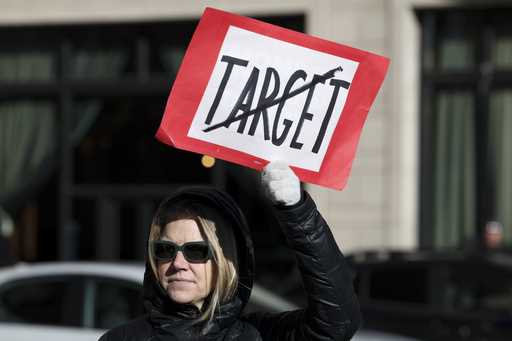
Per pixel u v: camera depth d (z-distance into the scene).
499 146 25.17
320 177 6.77
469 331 16.11
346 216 24.97
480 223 25.14
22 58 28.05
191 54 6.80
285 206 6.11
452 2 24.81
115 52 27.52
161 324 6.37
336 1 25.38
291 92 6.80
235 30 6.82
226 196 6.48
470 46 25.30
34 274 14.89
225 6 26.17
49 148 27.92
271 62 6.82
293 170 6.77
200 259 6.36
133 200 27.39
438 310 16.52
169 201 6.51
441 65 25.36
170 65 27.08
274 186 6.09
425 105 25.42
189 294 6.35
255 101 6.79
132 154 27.45
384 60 6.82
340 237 24.97
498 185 25.17
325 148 6.78
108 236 27.50
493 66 25.14
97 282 14.70
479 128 25.20
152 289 6.51
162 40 27.17
